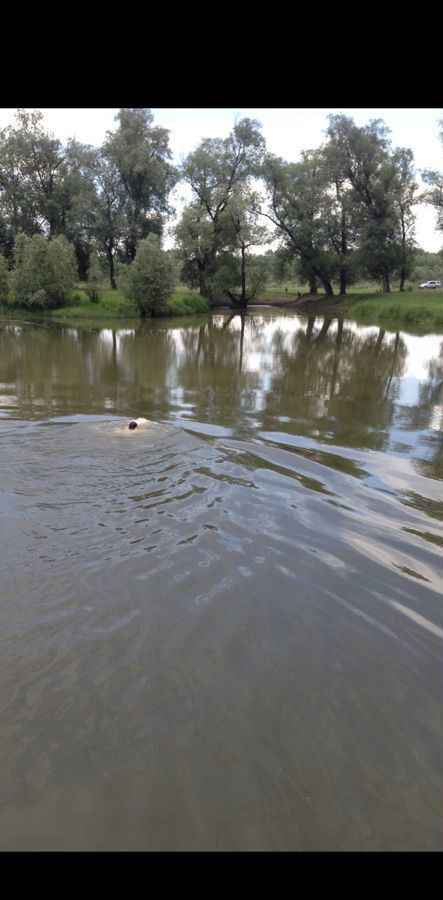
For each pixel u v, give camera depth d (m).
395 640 4.16
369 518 6.28
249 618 4.34
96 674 3.67
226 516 6.11
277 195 53.09
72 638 4.01
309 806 2.85
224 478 7.29
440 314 36.81
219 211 52.00
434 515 6.46
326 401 13.16
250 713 3.41
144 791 2.89
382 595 4.74
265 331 32.56
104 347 23.42
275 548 5.45
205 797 2.87
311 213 53.81
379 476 7.77
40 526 5.71
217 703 3.48
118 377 16.03
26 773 2.96
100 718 3.33
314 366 18.95
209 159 50.12
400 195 49.19
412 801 2.90
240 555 5.29
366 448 9.20
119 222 50.78
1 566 4.91
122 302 43.75
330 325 36.75
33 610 4.31
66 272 41.91
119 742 3.17
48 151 52.16
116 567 4.97
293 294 68.69
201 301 49.66
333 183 51.88
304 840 2.68
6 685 3.53
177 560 5.13
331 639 4.15
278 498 6.71
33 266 41.09
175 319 41.06
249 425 10.52
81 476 7.14
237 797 2.88
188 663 3.81
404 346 25.11
